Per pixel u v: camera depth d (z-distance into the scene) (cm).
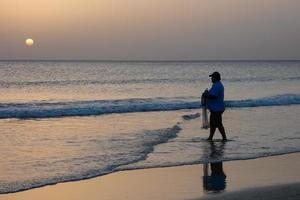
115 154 1390
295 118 2409
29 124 2077
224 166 1267
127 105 2822
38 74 9250
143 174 1166
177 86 5769
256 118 2400
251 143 1623
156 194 986
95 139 1650
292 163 1322
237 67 16862
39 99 3791
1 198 937
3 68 12900
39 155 1362
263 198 952
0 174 1132
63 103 3080
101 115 2494
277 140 1697
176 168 1236
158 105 2880
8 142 1580
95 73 10038
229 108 2988
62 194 976
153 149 1477
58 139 1648
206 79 7494
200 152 1448
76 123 2122
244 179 1127
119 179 1112
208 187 1048
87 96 4162
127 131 1855
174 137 1719
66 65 17838
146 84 6212
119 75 9044
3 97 4044
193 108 2908
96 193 989
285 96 3691
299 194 985
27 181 1070
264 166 1277
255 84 6250
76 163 1266
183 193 995
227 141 1652
